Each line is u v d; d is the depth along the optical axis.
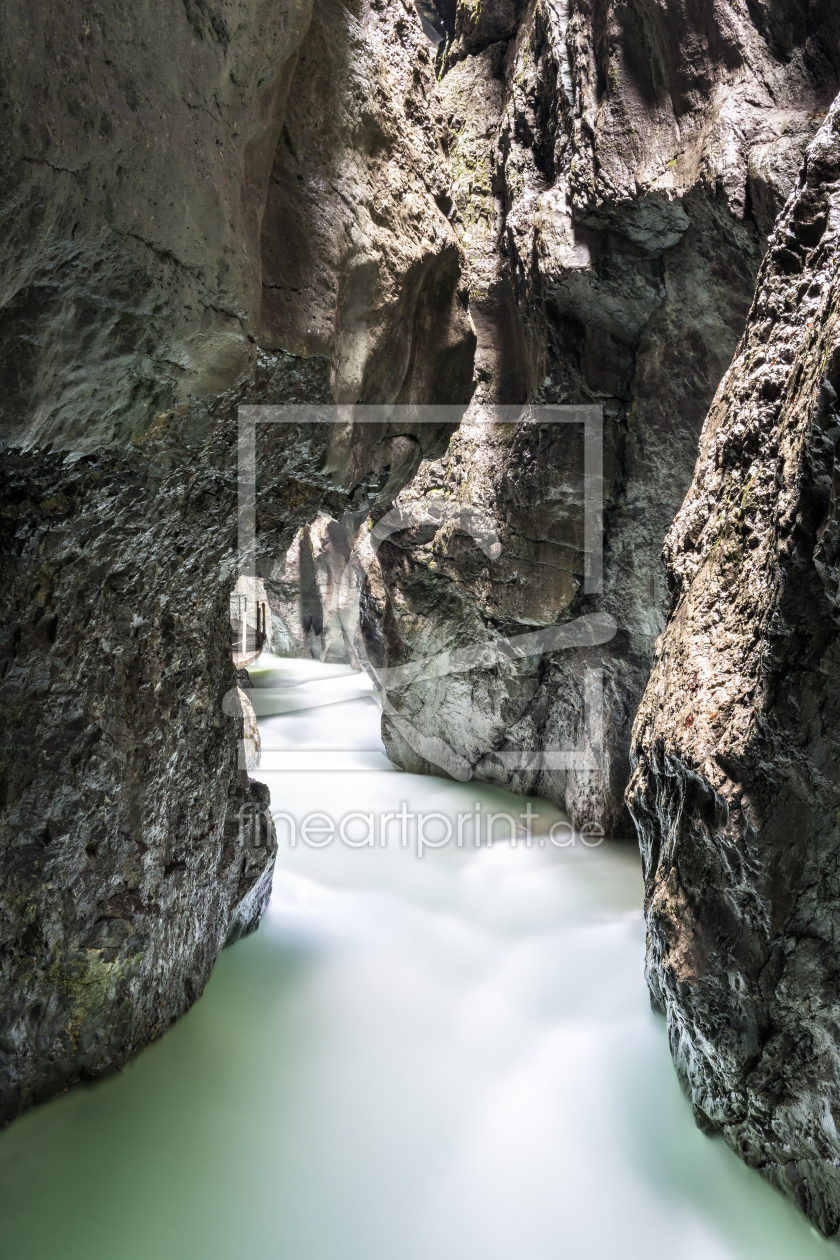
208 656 3.14
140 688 2.66
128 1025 2.80
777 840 2.16
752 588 2.30
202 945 3.33
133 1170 2.53
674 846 2.63
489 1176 2.74
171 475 2.22
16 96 1.20
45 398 1.61
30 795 2.27
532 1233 2.54
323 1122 2.90
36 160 1.26
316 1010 3.47
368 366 2.73
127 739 2.60
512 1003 3.64
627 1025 3.41
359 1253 2.43
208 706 3.15
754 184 3.66
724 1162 2.67
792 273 2.43
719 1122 2.65
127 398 1.84
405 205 2.89
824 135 2.35
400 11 2.94
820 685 2.00
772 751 2.11
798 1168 2.35
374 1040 3.35
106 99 1.38
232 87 1.81
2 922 2.25
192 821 3.08
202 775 3.13
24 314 1.47
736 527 2.48
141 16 1.46
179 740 2.92
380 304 2.71
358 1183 2.67
